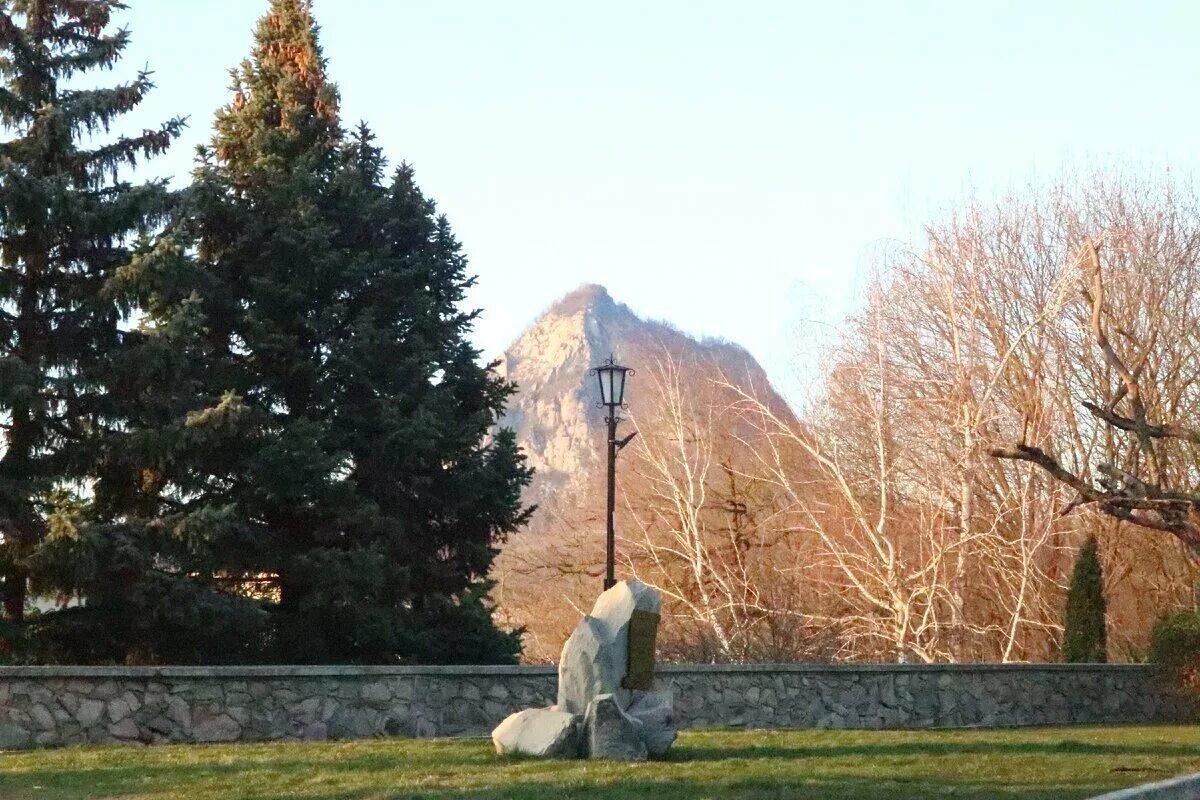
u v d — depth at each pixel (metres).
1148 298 33.38
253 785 11.14
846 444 34.41
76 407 22.16
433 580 26.00
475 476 25.48
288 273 25.03
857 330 34.50
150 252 21.42
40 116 21.88
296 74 29.09
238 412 21.56
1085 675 25.12
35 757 13.23
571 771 11.78
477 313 28.38
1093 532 31.72
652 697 13.60
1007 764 13.40
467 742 14.98
